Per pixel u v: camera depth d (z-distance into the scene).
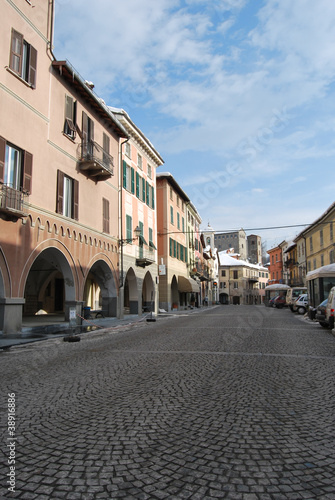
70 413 4.84
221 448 3.71
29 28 15.90
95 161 19.83
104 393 5.82
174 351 10.11
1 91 14.02
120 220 25.39
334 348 10.55
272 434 4.09
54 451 3.66
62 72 18.28
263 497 2.85
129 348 10.95
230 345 11.21
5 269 13.79
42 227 16.11
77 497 2.85
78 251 19.44
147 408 5.02
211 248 79.25
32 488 2.98
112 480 3.10
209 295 71.75
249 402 5.28
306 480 3.11
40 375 7.24
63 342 12.91
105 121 23.47
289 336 13.68
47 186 16.80
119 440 3.92
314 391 5.88
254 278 98.50
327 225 40.31
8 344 11.75
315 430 4.21
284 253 70.00
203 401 5.33
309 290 25.09
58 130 17.98
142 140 29.47
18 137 14.89
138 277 28.83
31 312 26.78
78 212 19.59
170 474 3.19
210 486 3.00
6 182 14.41
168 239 37.72
